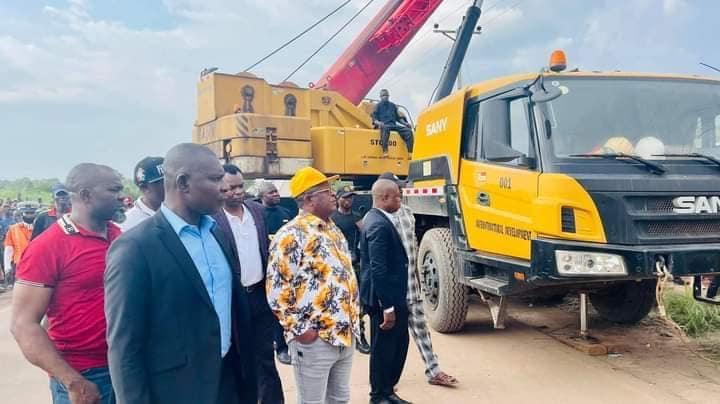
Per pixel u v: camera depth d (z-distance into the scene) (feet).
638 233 12.78
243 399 7.52
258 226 13.15
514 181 14.89
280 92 29.32
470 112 17.80
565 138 13.99
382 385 12.44
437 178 19.72
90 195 7.98
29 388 15.23
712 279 14.12
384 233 11.93
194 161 6.81
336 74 36.88
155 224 6.63
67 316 7.84
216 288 7.12
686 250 12.44
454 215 18.17
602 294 20.01
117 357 6.08
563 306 22.98
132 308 6.12
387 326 11.91
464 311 18.56
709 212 13.17
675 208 13.06
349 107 31.96
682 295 19.35
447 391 13.89
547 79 14.83
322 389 9.68
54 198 16.63
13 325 7.34
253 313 12.51
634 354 16.46
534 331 19.30
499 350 17.17
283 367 16.53
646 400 12.97
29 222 30.86
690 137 14.70
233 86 27.71
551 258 13.12
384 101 31.60
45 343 7.33
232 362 7.45
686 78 15.84
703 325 18.11
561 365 15.61
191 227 6.97
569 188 13.05
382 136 30.27
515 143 15.19
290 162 27.20
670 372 14.84
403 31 36.70
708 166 13.96
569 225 13.10
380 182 12.46
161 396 6.32
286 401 13.78
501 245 15.52
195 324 6.52
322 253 9.55
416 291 14.14
